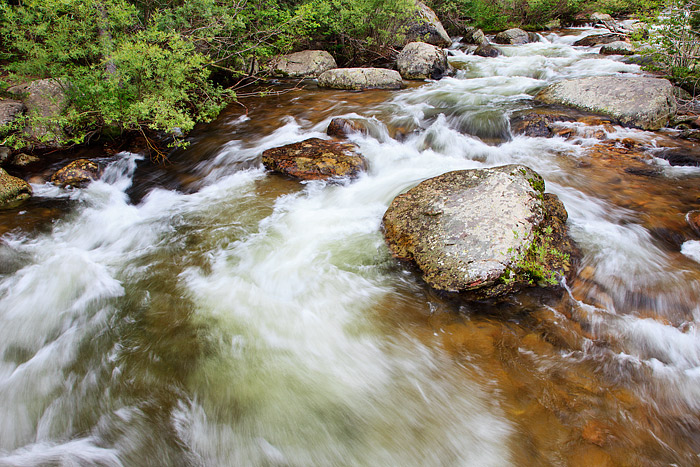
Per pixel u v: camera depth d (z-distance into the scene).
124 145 7.50
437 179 4.82
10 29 6.11
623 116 7.19
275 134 7.82
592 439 2.62
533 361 3.20
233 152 7.16
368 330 3.59
